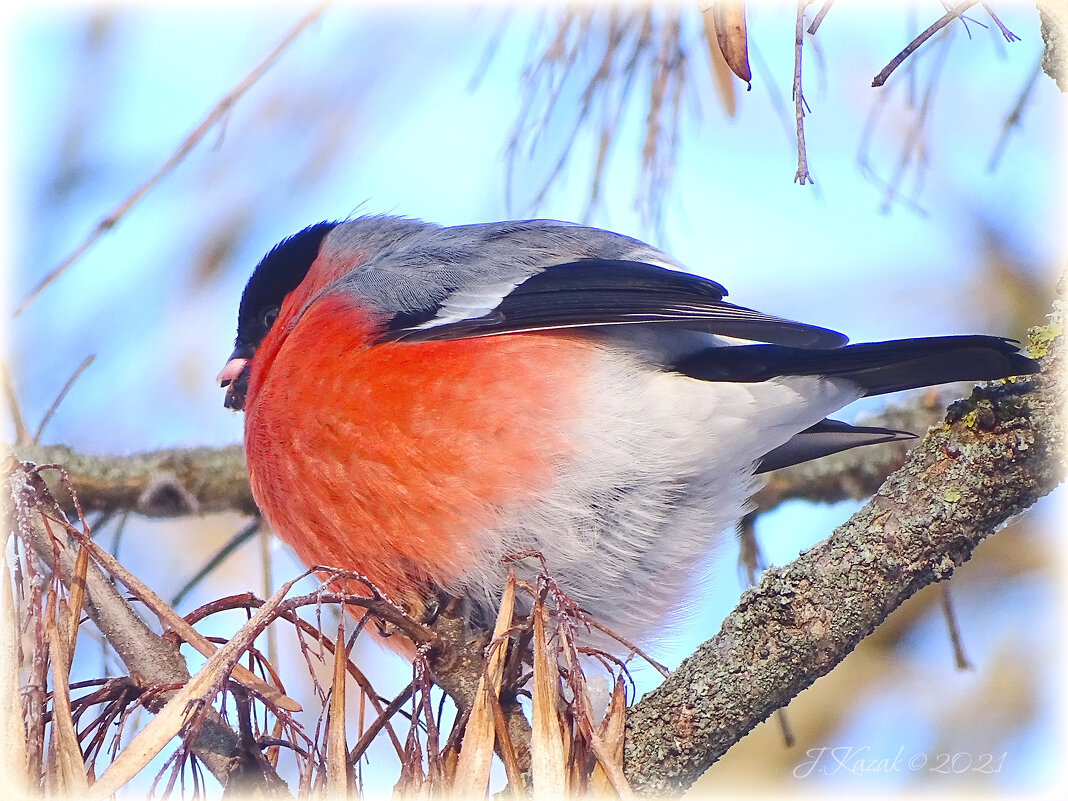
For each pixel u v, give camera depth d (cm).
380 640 614
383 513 580
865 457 771
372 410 581
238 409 757
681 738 452
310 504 599
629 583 596
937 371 532
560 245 667
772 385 592
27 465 406
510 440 574
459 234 678
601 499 580
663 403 587
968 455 440
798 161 384
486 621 593
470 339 591
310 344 613
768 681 449
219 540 770
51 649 368
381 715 406
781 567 465
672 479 589
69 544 431
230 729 413
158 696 413
